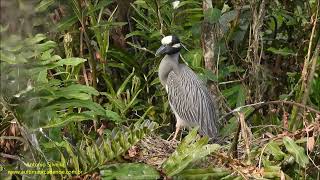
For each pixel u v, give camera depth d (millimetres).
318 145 10062
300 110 11188
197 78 12711
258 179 8992
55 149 9406
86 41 11680
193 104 12414
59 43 12211
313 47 12398
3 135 9367
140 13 12734
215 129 12203
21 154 9469
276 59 13789
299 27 13344
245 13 13484
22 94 8758
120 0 13344
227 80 14016
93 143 9594
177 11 13594
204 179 9039
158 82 13188
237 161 9234
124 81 12414
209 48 12617
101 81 13031
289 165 9859
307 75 11312
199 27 13203
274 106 13336
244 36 13648
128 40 13820
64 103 9188
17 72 8680
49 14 10828
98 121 11445
